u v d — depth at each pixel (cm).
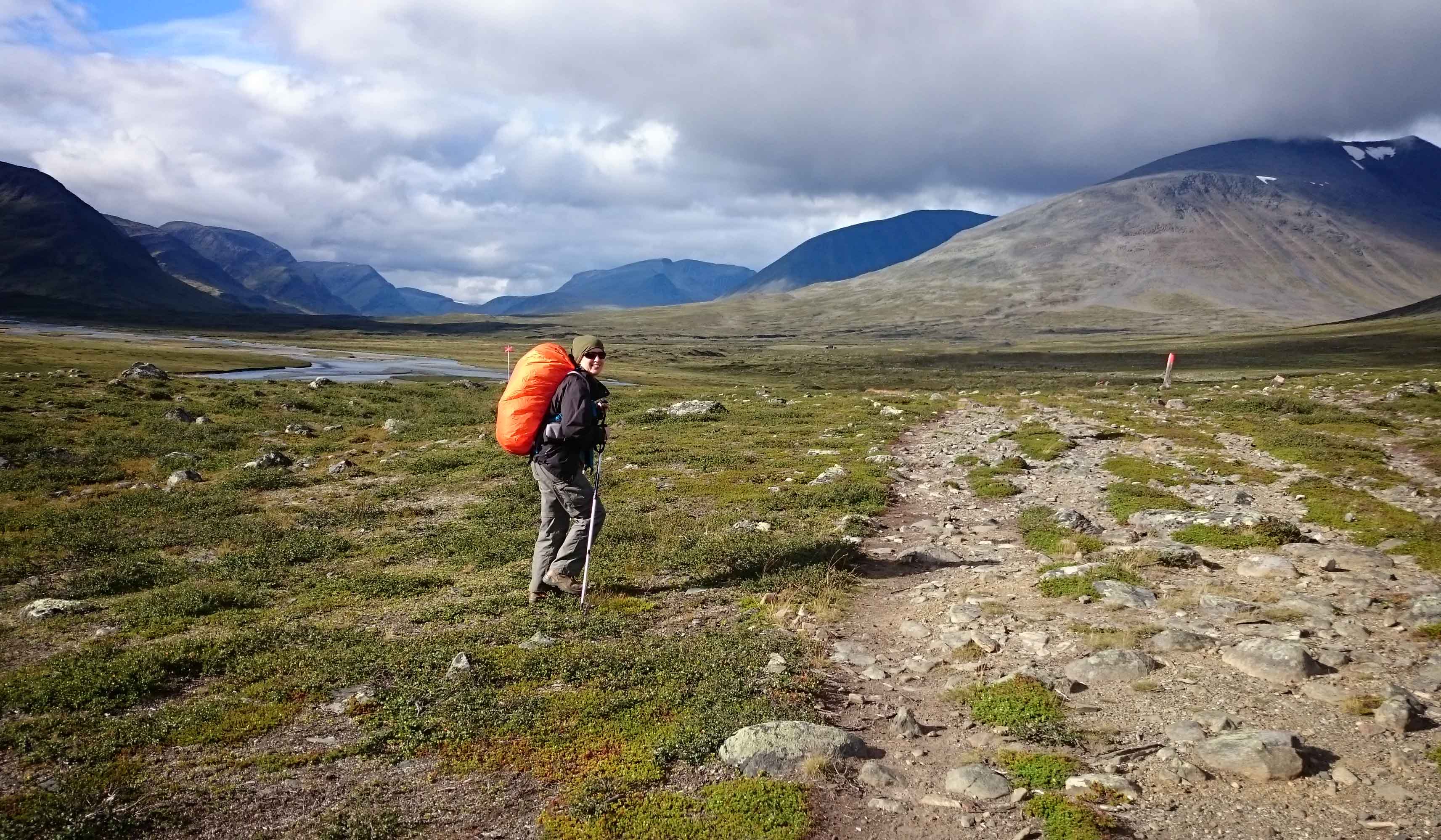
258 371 7800
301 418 3512
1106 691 783
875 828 579
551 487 1111
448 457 2498
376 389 4772
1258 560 1205
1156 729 695
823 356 18775
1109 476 2153
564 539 1162
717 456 2559
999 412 4072
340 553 1488
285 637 1005
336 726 756
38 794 618
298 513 1805
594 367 1114
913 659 914
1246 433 2916
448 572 1346
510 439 1089
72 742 717
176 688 864
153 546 1506
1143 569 1227
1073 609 1045
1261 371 11675
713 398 4994
